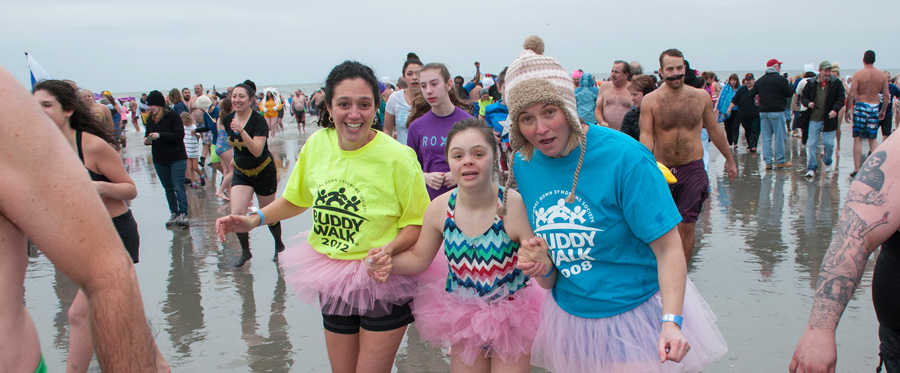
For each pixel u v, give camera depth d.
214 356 4.36
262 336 4.70
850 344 4.11
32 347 1.62
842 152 13.79
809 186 9.84
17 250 1.58
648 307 2.73
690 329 2.73
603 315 2.73
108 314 1.53
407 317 3.37
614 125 8.34
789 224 7.46
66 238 1.49
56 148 1.52
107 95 19.17
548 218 2.72
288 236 7.73
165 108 8.42
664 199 2.55
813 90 10.69
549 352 2.93
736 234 7.08
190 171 12.09
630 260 2.70
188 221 8.94
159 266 6.64
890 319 2.38
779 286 5.29
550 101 2.48
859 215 2.21
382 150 3.29
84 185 1.54
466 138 2.89
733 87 17.80
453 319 3.06
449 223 3.06
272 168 6.81
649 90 6.75
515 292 3.06
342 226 3.31
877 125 10.47
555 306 2.90
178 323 4.99
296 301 5.45
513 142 2.70
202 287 5.90
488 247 2.99
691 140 5.71
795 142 15.93
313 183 3.44
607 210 2.61
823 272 2.27
